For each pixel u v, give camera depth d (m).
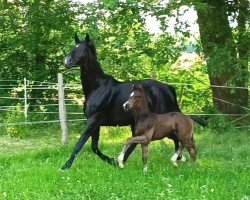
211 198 7.32
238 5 16.12
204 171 9.32
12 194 7.76
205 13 14.72
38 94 19.30
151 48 14.51
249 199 7.30
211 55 15.17
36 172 9.45
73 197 7.46
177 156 9.80
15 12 18.78
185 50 14.91
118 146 12.98
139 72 15.65
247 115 15.56
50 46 19.16
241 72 15.10
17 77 19.66
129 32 14.41
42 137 15.62
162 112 10.34
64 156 11.47
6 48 19.53
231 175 9.02
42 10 17.50
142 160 10.37
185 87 17.81
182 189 7.91
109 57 14.51
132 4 13.49
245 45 15.63
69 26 16.88
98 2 13.74
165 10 13.97
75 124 16.77
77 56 10.08
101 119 10.35
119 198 7.34
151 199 7.32
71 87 19.00
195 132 15.39
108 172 9.32
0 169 9.99
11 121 16.55
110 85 10.37
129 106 9.44
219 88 16.22
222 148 12.25
